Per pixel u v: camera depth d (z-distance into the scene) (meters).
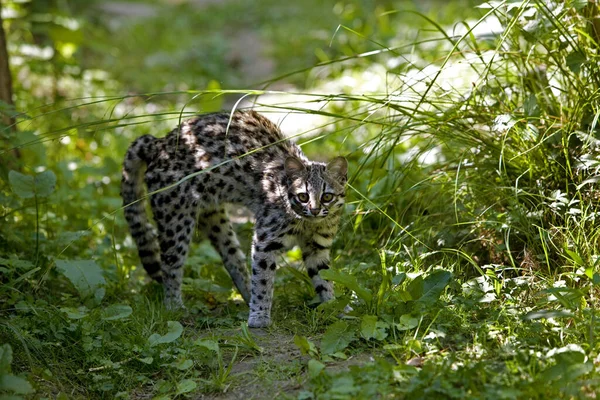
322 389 7.18
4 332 8.67
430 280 8.64
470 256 9.70
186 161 10.30
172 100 20.81
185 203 10.27
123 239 12.60
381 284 8.75
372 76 18.53
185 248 10.39
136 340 8.79
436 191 10.58
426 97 10.45
